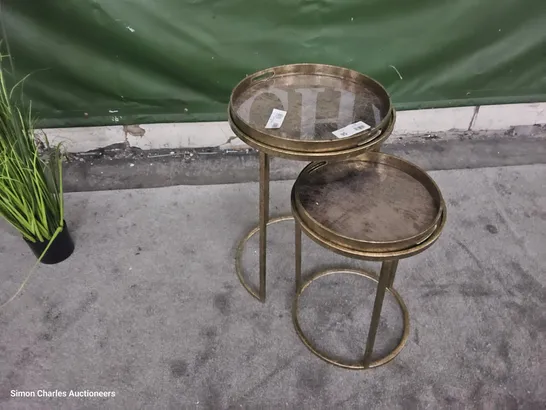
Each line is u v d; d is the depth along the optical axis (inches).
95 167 86.1
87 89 79.8
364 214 48.5
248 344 58.6
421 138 93.4
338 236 44.0
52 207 63.5
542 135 94.5
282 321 61.2
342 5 74.7
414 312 62.3
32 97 79.0
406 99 86.5
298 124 49.6
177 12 73.2
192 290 64.6
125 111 83.0
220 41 76.7
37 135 83.3
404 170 53.9
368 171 54.1
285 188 81.7
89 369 55.8
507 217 75.5
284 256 70.0
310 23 76.4
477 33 79.8
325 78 58.3
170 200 78.2
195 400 53.2
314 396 53.7
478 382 55.0
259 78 57.8
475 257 69.2
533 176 83.4
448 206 77.3
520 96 88.0
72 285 64.7
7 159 55.6
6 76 75.7
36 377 55.0
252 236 72.7
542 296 64.1
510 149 90.8
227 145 89.7
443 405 53.0
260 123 49.9
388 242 42.9
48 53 74.9
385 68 82.5
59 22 72.3
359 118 50.6
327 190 51.3
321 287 65.8
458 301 63.5
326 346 58.7
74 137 85.9
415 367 56.4
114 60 77.0
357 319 61.8
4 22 71.3
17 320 60.4
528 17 78.7
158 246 70.3
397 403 53.2
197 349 57.9
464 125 92.7
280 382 55.0
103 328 59.8
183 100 82.7
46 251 65.3
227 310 62.2
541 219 75.2
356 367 55.9
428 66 83.0
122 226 73.3
